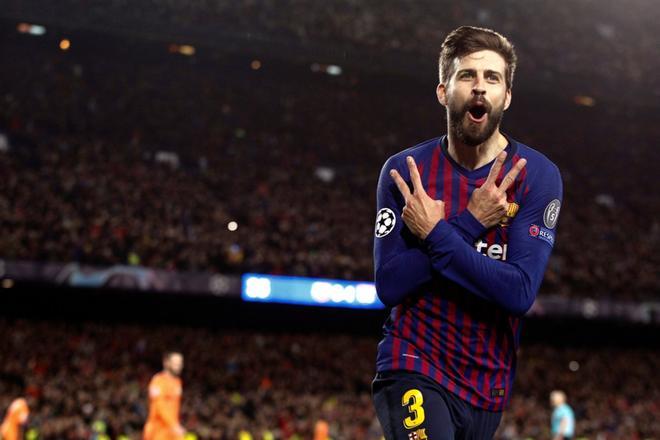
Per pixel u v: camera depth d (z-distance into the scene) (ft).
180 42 104.47
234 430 64.90
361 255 95.61
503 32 123.54
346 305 87.25
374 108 121.90
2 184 84.43
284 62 113.29
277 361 86.74
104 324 84.89
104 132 104.01
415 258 7.93
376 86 122.11
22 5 97.30
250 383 80.48
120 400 66.74
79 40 105.40
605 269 102.06
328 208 101.71
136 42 105.91
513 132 127.95
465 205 8.16
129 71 110.73
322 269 87.76
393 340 8.22
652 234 112.57
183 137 107.45
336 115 119.96
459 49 8.00
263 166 107.04
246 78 117.19
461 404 7.93
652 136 130.52
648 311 95.96
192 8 106.11
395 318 8.35
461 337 7.96
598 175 123.75
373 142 118.52
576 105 125.39
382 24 117.19
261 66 115.34
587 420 84.53
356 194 106.93
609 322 95.91
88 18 100.17
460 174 8.25
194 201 93.81
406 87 122.62
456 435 8.06
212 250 85.15
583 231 109.29
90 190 88.48
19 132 97.71
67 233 79.71
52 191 86.58
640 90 122.83
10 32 102.78
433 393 7.83
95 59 109.60
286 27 110.11
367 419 72.90
